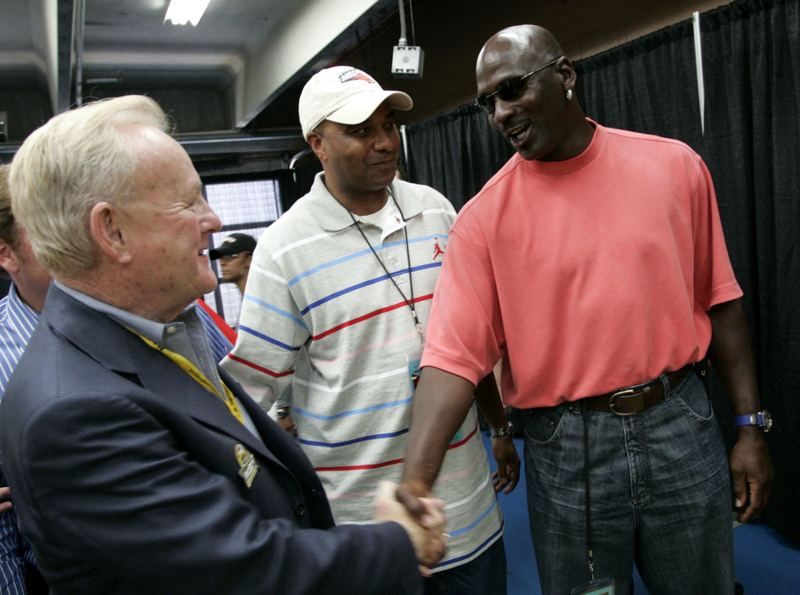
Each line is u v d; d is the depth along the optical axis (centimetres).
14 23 449
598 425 115
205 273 76
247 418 93
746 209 244
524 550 263
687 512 115
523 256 115
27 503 61
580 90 325
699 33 250
